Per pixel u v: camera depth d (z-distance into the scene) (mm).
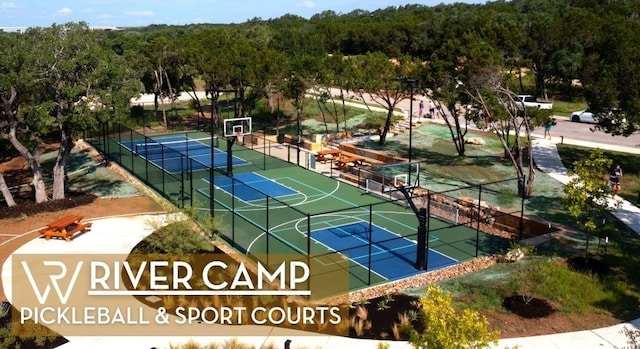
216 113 51156
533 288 18891
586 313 17375
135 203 28938
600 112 33031
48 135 46094
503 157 38125
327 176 35562
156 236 21031
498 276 20125
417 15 115125
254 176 35531
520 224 24016
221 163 39062
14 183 33719
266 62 44750
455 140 38406
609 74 32812
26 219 26266
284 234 24922
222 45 54094
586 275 19859
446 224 26375
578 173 20016
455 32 44688
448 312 10773
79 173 35281
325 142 44062
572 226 25078
